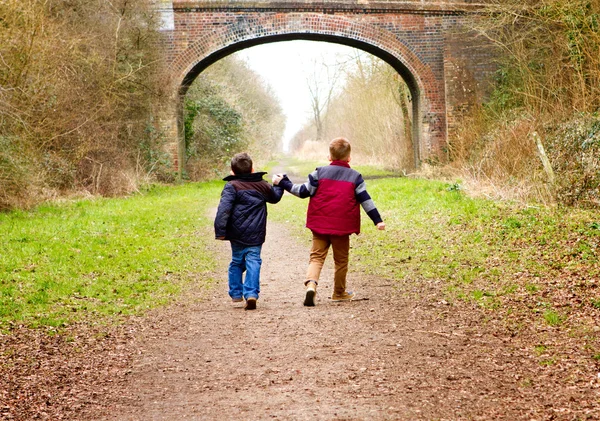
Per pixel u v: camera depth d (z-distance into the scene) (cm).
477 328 596
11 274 877
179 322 674
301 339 579
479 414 391
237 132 3700
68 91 2002
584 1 1842
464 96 2830
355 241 1202
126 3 2477
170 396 454
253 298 707
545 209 1286
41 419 417
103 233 1295
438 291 761
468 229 1176
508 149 1739
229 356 542
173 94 2800
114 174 2291
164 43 2819
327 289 821
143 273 938
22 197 1700
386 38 2855
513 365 485
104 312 714
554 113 1800
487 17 2608
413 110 3069
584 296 678
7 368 524
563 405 403
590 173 1316
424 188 1947
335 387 448
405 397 423
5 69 1702
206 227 1469
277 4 2812
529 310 646
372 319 641
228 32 2822
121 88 2452
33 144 1828
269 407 418
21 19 1731
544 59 2191
